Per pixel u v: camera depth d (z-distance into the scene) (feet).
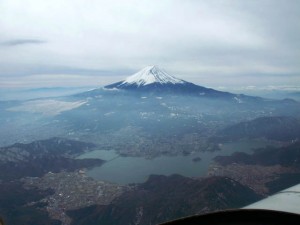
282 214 8.09
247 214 8.33
